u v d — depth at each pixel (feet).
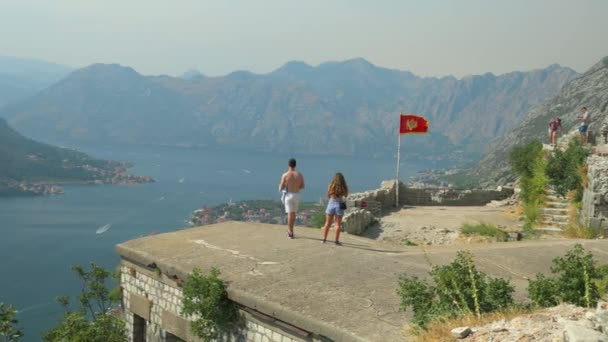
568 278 27.78
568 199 68.13
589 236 55.06
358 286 34.37
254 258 41.24
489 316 25.31
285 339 31.94
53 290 387.14
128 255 45.62
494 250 44.27
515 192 89.56
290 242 46.01
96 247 528.63
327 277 36.22
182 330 40.29
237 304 35.37
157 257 42.83
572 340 18.86
